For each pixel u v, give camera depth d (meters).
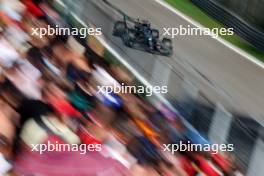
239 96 46.72
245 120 23.55
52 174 13.51
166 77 26.30
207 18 65.25
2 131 13.18
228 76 50.03
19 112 14.33
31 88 15.84
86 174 14.29
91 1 31.75
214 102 23.41
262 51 60.31
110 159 15.70
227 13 63.72
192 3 68.00
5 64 16.67
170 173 18.91
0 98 14.45
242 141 22.45
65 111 16.17
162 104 24.14
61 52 21.39
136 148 18.44
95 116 18.33
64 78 19.27
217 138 22.97
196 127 23.69
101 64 25.09
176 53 49.75
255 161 22.56
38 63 18.98
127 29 33.50
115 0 57.69
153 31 37.59
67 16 29.88
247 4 63.22
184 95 24.72
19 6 23.80
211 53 54.09
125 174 15.91
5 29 20.81
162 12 60.97
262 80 52.72
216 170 21.38
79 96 18.58
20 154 13.37
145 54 28.78
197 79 27.22
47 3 28.11
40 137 13.89
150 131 20.45
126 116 20.17
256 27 62.59
